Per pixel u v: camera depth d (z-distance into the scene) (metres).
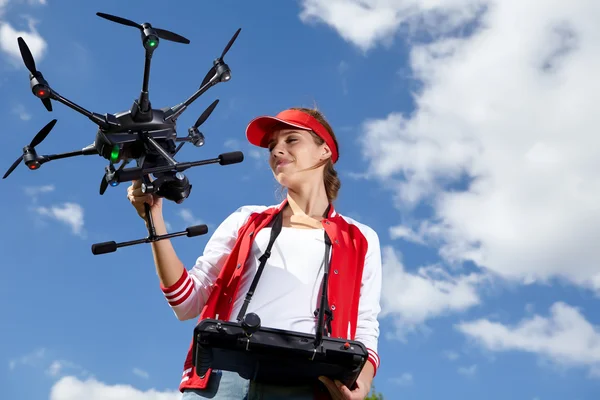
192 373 2.94
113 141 2.78
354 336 3.05
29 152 2.87
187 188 2.90
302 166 3.34
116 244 2.94
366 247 3.26
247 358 2.66
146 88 2.75
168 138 2.88
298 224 3.25
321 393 2.83
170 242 3.06
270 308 2.96
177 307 3.12
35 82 2.71
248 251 3.13
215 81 2.92
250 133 3.44
